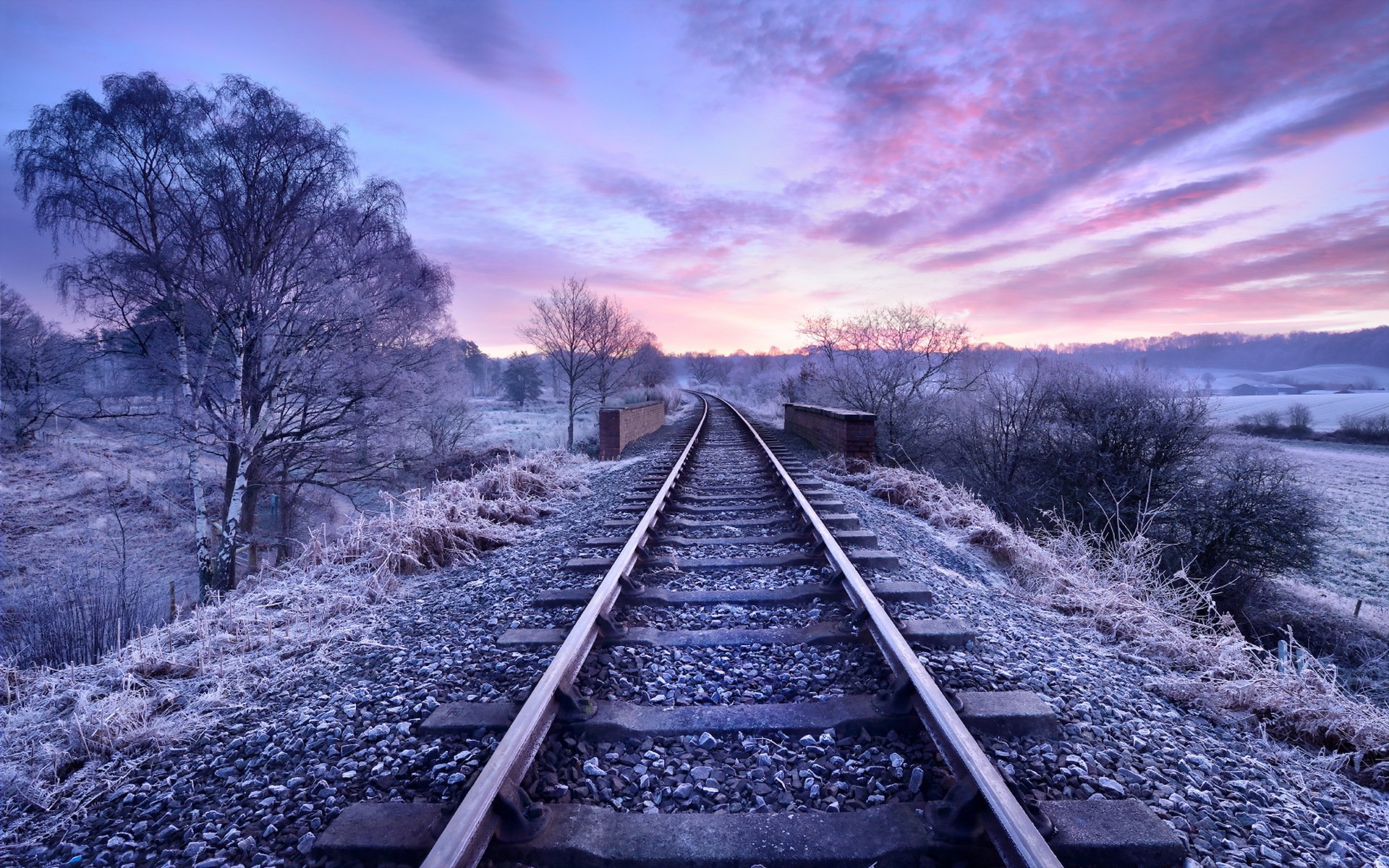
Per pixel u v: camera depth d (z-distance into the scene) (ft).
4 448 81.82
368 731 9.75
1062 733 9.28
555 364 106.83
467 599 16.79
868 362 70.59
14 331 53.52
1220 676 12.67
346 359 48.19
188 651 13.93
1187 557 49.49
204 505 46.14
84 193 43.34
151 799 8.69
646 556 18.78
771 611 14.52
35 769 9.22
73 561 58.85
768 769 8.58
